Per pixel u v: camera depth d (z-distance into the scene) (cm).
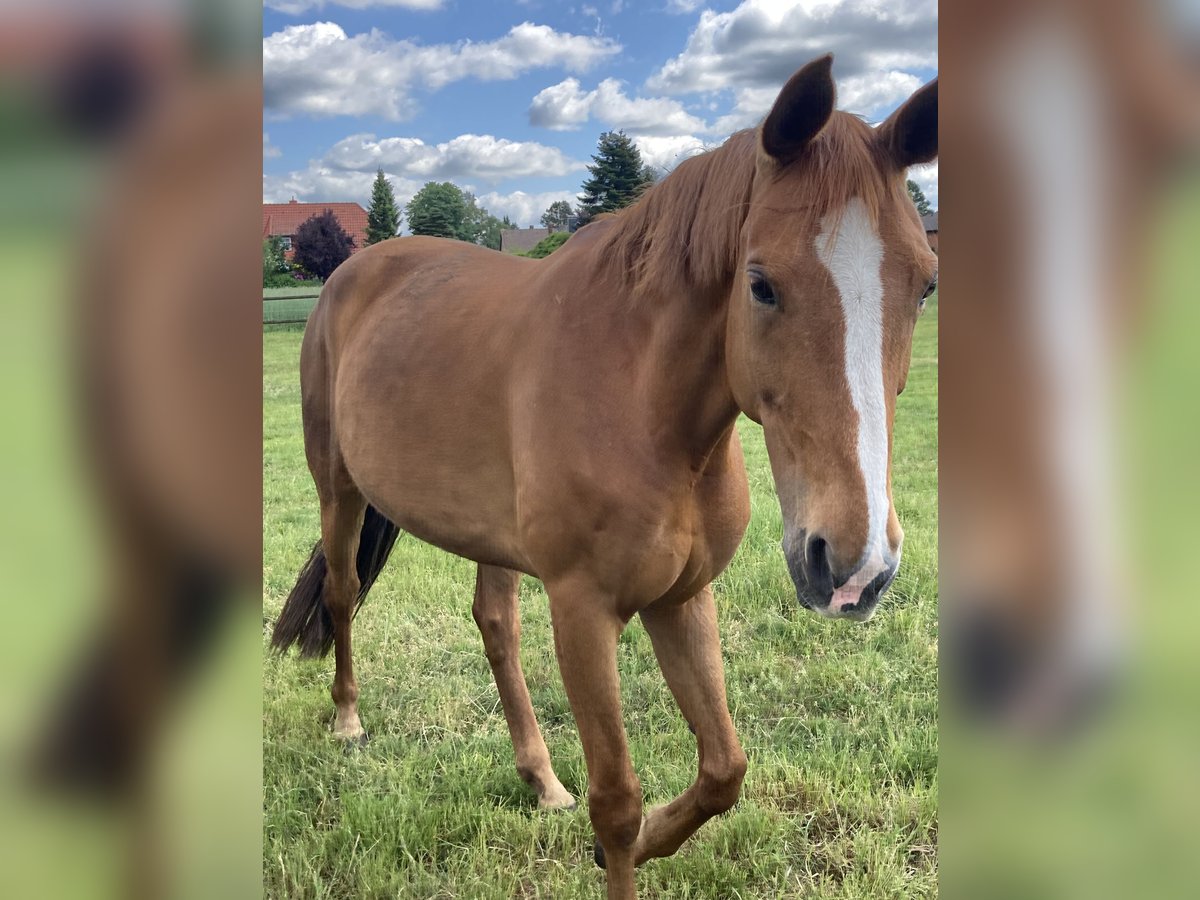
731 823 244
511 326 215
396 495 248
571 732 311
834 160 141
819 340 138
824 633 365
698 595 212
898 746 272
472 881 230
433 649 378
